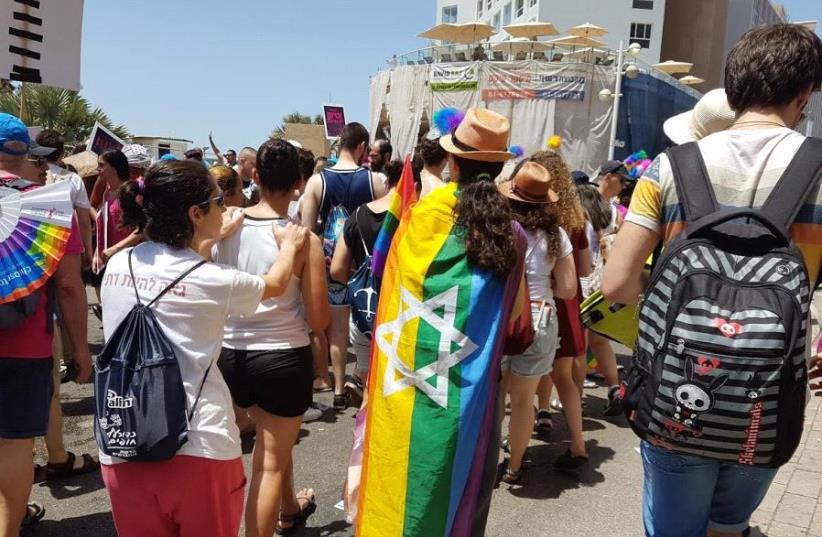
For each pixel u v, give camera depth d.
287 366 2.60
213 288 1.98
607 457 4.20
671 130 2.72
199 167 2.09
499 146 2.18
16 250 2.47
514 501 3.57
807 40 1.71
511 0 41.09
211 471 1.97
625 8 36.16
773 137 1.69
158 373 1.89
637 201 1.85
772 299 1.55
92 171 6.90
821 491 3.57
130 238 4.86
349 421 4.72
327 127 15.95
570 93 23.05
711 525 1.97
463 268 2.05
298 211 5.34
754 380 1.53
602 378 5.84
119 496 1.99
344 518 3.32
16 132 2.93
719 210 1.68
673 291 1.63
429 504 2.03
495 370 2.08
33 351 2.61
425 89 25.39
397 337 2.12
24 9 4.68
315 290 2.61
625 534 3.23
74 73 5.07
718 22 42.16
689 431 1.62
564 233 3.40
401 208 2.70
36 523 3.14
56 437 3.57
